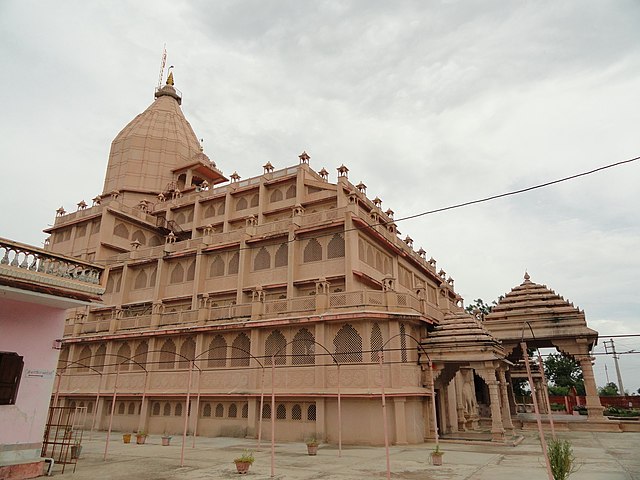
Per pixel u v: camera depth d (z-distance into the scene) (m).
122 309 40.94
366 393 25.33
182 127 67.19
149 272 43.78
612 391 94.00
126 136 62.50
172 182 59.28
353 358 26.88
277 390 28.23
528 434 29.22
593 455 18.83
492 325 35.44
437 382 28.89
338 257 33.59
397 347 26.72
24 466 14.32
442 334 28.02
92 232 48.88
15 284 13.89
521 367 47.34
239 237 39.03
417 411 26.38
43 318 15.64
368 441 25.02
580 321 32.91
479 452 20.95
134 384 34.72
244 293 36.72
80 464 17.81
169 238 44.41
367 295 27.67
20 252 15.02
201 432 30.84
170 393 32.41
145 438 27.05
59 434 29.05
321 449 23.02
